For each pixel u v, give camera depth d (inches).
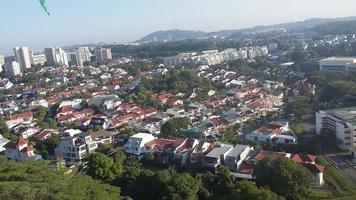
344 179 3860.7
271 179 3467.0
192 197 3312.0
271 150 4653.1
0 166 3171.8
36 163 3393.2
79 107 7780.5
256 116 6437.0
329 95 6870.1
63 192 2662.4
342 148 4744.1
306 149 4611.2
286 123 5472.4
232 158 4136.3
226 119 5959.6
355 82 7455.7
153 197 3535.9
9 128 6392.7
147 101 7770.7
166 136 5433.1
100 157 3927.2
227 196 3309.5
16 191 2573.8
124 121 6343.5
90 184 3065.9
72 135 5315.0
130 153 4845.0
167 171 3683.6
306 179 3435.0
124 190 3715.6
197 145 4574.3
